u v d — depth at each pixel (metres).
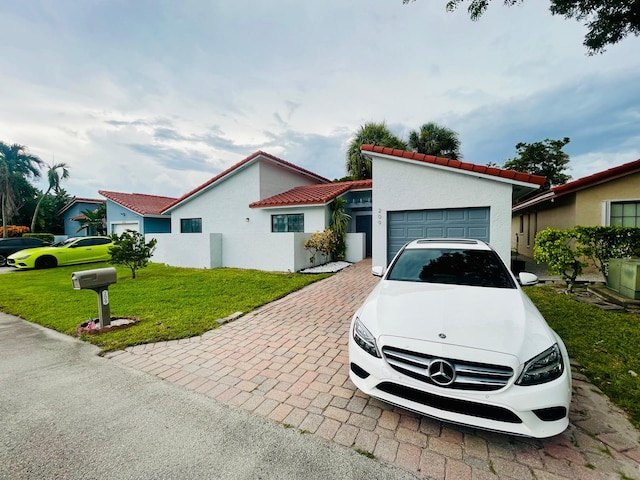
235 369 3.39
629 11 6.34
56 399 2.81
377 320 2.63
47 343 4.25
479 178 7.55
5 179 23.23
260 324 4.91
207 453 2.10
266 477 1.89
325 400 2.76
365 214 14.63
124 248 9.07
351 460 2.02
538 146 20.44
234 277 9.08
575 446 2.12
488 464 1.97
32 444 2.20
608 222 7.68
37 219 26.61
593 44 7.32
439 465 1.97
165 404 2.72
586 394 2.75
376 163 8.71
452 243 4.21
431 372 2.17
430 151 19.98
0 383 3.12
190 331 4.52
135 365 3.52
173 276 9.56
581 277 7.77
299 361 3.57
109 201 20.03
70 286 8.38
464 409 2.12
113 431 2.35
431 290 3.14
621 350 3.61
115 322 4.97
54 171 27.23
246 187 13.83
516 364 2.04
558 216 9.58
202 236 11.48
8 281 9.46
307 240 10.75
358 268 10.63
